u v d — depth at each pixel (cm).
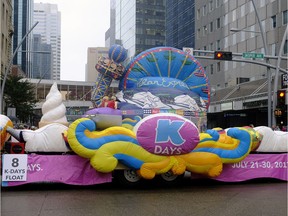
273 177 1193
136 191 1015
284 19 3819
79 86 6831
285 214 757
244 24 4556
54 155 1016
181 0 8156
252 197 940
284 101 2181
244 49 4550
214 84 5391
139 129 1004
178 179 1100
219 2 5253
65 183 1012
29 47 12256
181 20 8156
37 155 1005
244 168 1167
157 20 10844
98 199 901
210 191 1027
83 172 1029
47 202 862
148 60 1306
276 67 2483
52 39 19850
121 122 1034
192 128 1027
